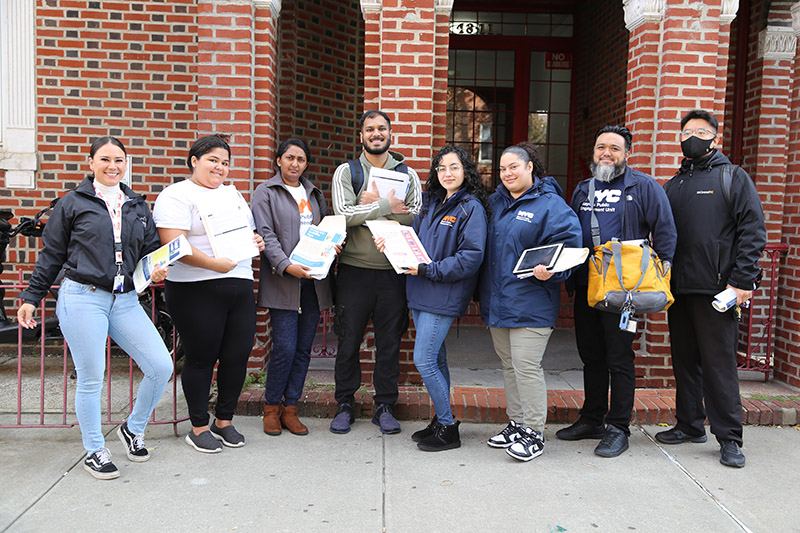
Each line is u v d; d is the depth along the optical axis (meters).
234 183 4.75
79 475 3.42
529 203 3.66
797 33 5.07
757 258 3.56
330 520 2.97
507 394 3.97
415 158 4.70
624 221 3.73
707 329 3.75
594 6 7.59
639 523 2.99
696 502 3.21
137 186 5.95
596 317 3.97
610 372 3.88
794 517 3.07
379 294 4.05
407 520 2.98
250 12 4.70
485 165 8.22
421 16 4.64
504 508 3.11
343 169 4.04
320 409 4.42
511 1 8.04
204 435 3.77
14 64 5.79
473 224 3.60
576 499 3.22
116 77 5.86
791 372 5.02
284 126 6.41
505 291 3.66
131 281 3.33
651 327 4.87
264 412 4.12
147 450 3.71
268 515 3.01
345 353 4.13
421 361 3.79
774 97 6.10
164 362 3.46
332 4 6.80
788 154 5.15
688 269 3.76
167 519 2.96
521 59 8.13
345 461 3.66
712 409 3.77
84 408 3.32
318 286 4.10
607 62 7.17
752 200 3.56
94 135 5.89
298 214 4.02
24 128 5.84
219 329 3.62
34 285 3.18
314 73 6.70
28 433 4.00
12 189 5.89
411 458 3.73
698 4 4.63
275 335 4.01
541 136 8.25
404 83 4.67
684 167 3.89
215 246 3.45
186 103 5.90
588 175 7.83
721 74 4.86
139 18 5.82
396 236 3.72
